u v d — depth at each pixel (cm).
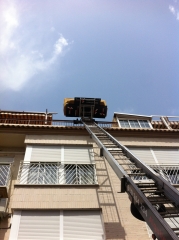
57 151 1045
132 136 1190
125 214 795
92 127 1158
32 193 823
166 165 1039
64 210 800
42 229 744
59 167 961
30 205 790
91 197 837
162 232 330
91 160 1016
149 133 1205
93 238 734
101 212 805
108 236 731
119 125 1457
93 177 944
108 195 851
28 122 1436
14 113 1455
